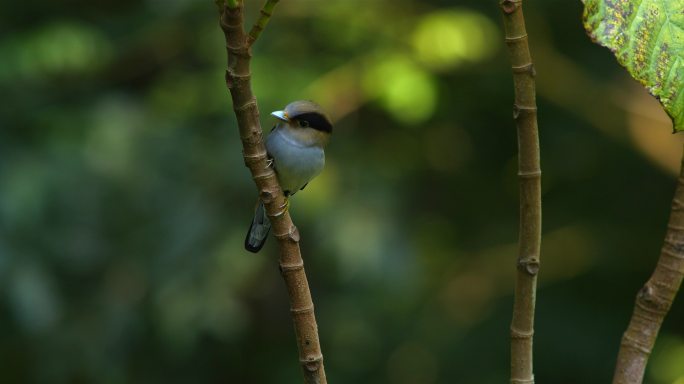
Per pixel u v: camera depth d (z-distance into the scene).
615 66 12.68
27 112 11.90
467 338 13.19
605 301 13.41
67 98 12.52
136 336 11.82
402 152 13.29
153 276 11.48
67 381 11.79
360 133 13.09
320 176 11.60
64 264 11.30
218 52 11.95
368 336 12.72
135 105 12.23
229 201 11.86
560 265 13.56
